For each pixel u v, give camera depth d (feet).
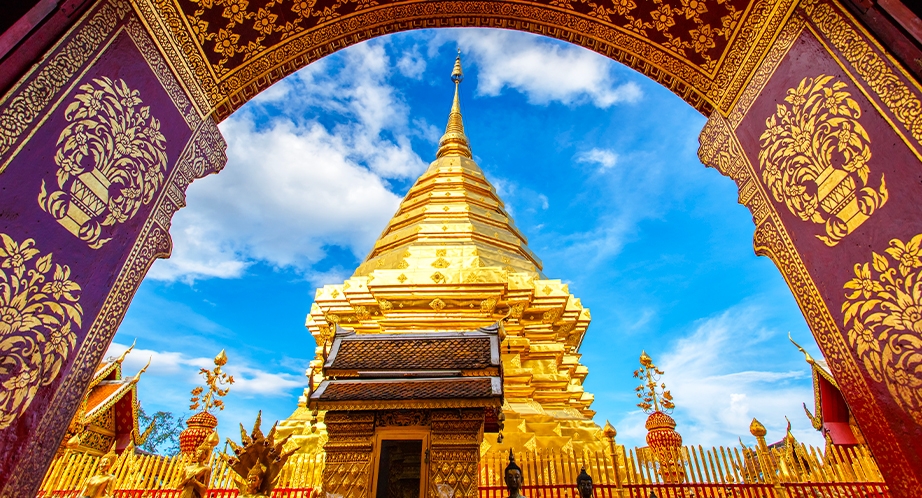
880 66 15.38
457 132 92.07
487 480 29.81
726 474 30.48
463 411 21.65
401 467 23.38
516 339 46.44
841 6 16.75
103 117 16.28
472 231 59.31
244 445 22.39
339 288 52.39
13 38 13.44
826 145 17.28
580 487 20.11
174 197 19.84
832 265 17.03
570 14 25.93
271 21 22.67
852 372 16.37
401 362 23.22
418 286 48.91
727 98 22.94
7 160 13.09
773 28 20.03
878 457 15.46
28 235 13.65
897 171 14.71
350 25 25.57
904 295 14.43
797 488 29.01
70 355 15.02
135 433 57.98
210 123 22.50
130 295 17.42
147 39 18.47
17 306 13.32
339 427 21.99
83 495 24.99
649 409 48.55
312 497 26.61
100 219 16.15
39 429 13.92
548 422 38.45
